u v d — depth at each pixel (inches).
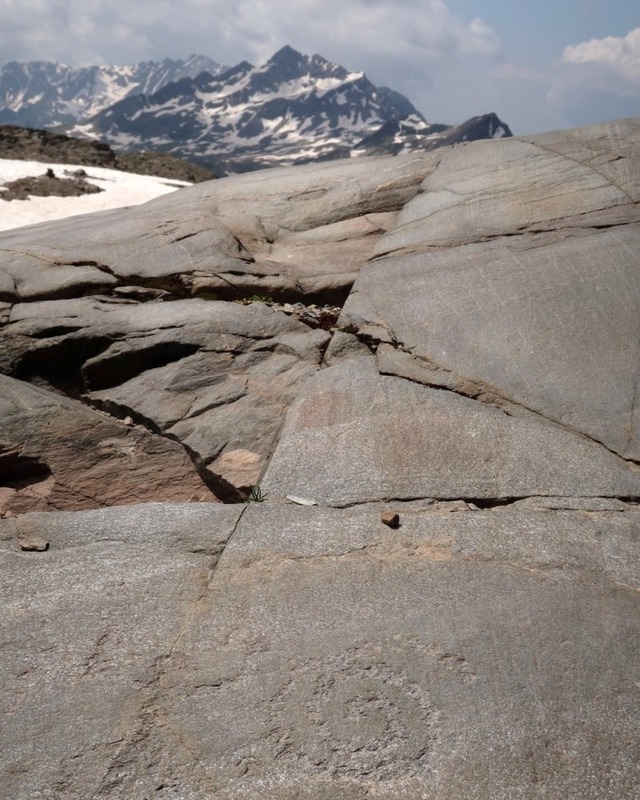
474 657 127.8
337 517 169.3
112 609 140.2
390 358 235.9
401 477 184.2
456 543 159.3
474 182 333.4
